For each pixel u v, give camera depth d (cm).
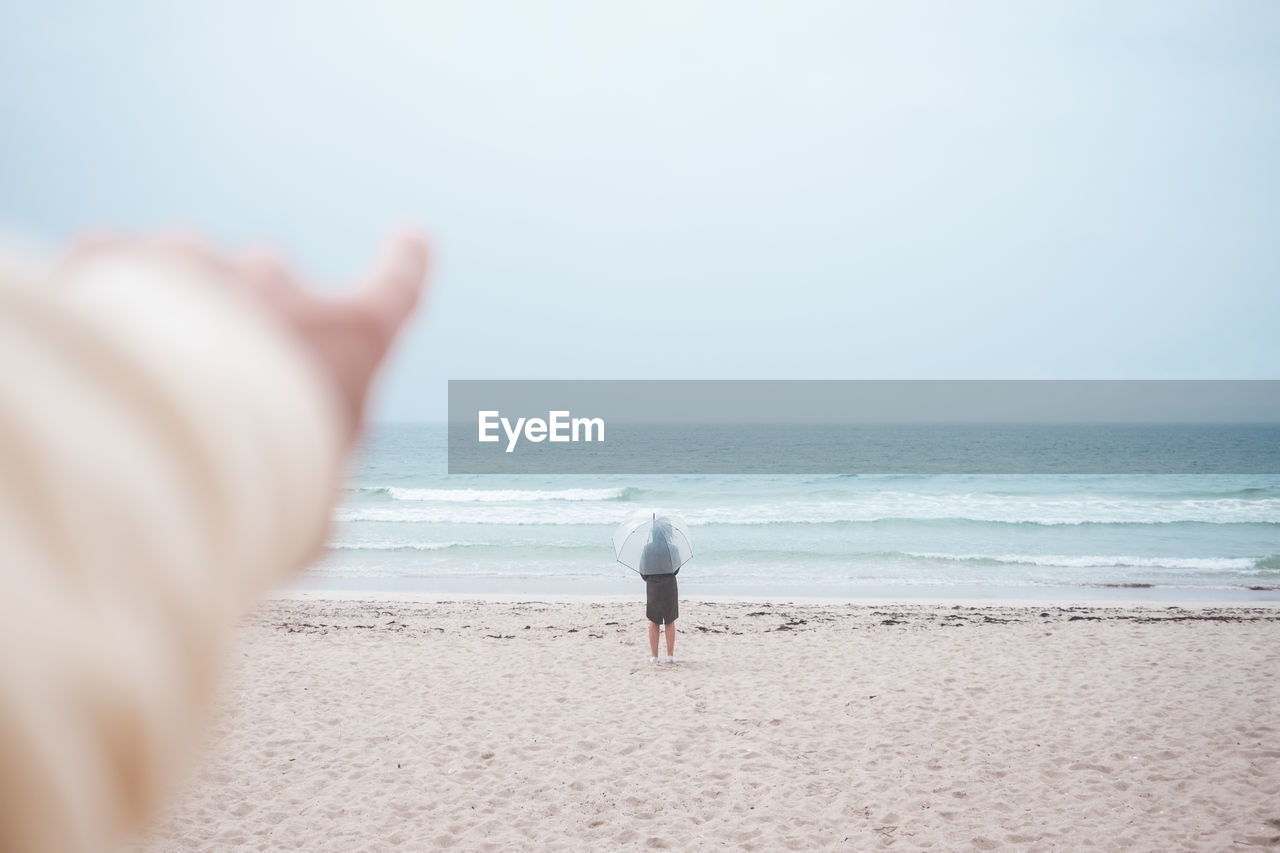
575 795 859
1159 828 778
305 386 30
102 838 20
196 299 27
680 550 1362
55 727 19
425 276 37
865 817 809
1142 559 2703
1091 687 1202
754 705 1127
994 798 843
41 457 21
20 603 19
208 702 24
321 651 1438
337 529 31
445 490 4419
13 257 22
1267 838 756
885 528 3328
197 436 24
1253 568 2570
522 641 1520
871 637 1548
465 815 817
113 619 21
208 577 24
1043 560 2659
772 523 3419
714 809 828
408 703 1141
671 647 1356
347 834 782
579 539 3091
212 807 830
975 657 1388
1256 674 1268
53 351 22
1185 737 996
